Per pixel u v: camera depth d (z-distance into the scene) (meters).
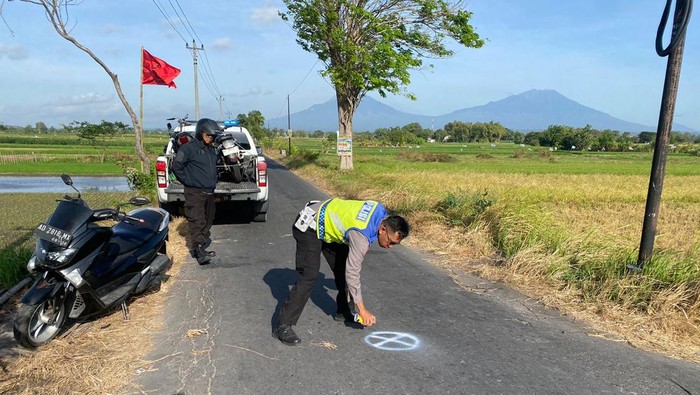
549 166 37.59
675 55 4.80
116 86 11.18
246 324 4.32
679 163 48.44
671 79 4.84
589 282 5.28
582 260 5.79
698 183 22.30
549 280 5.58
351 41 19.67
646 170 32.97
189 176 6.20
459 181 18.50
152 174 12.05
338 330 4.25
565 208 12.94
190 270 6.01
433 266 6.42
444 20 20.31
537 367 3.63
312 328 4.29
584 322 4.53
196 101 35.34
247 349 3.82
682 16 4.62
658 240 7.95
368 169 22.17
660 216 12.29
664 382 3.43
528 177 23.98
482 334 4.23
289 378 3.39
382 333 4.21
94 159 38.47
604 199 15.14
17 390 3.15
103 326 4.22
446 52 21.20
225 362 3.60
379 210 3.75
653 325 4.37
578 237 6.54
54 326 3.92
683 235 9.15
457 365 3.64
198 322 4.34
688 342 4.08
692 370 3.63
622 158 56.91
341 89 20.59
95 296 4.07
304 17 19.78
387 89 19.78
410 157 45.22
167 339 3.98
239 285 5.45
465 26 20.20
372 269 6.24
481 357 3.78
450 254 6.96
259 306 4.78
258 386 3.27
